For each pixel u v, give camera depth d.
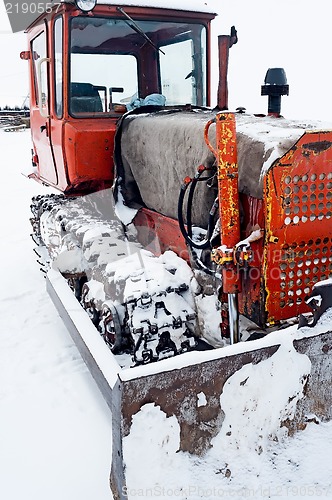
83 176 3.81
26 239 7.25
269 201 2.23
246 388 2.11
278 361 2.13
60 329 4.34
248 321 2.51
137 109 3.68
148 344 2.71
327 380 2.25
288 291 2.38
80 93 3.91
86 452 2.80
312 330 2.17
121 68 4.14
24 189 11.35
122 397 1.92
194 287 2.80
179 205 2.62
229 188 2.27
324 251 2.40
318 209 2.33
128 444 1.97
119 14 3.83
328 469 2.19
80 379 3.54
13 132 20.89
